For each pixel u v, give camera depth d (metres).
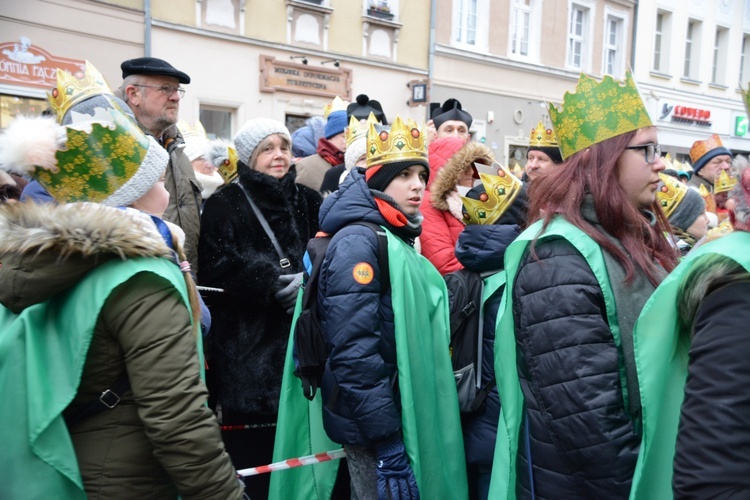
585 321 1.33
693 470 0.95
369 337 1.79
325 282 1.92
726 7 17.70
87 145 1.35
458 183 2.70
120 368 1.31
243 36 9.66
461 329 2.09
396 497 1.75
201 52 9.30
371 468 1.90
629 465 1.28
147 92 2.67
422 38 12.05
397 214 1.95
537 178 1.61
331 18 10.69
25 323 1.29
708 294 1.06
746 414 0.93
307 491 2.19
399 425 1.80
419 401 1.88
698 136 17.75
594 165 1.47
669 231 1.68
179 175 2.77
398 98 11.88
